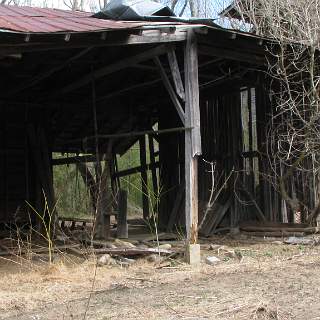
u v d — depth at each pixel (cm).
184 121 739
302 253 775
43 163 1026
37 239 910
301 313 458
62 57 798
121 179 1518
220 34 754
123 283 588
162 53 751
